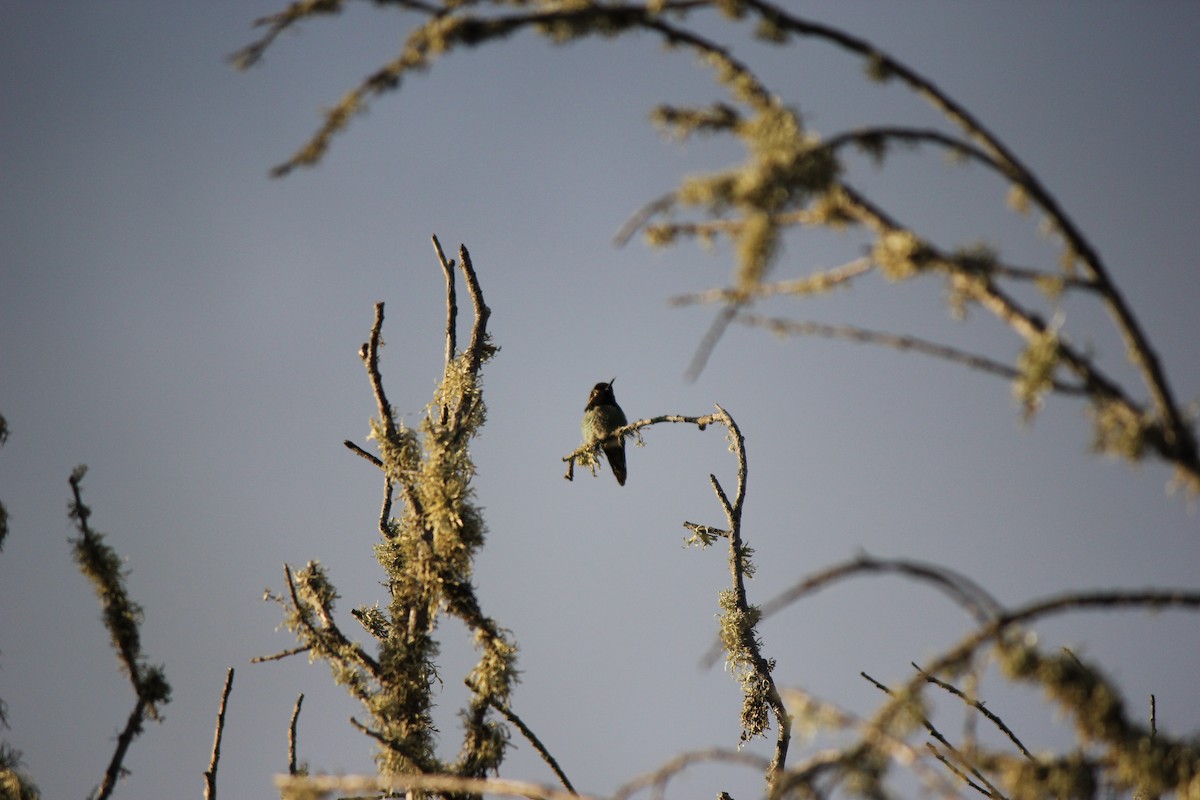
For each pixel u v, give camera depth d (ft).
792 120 20.84
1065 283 19.33
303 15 22.26
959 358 19.72
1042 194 20.01
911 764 19.51
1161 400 18.69
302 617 37.50
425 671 37.58
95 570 29.60
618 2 21.91
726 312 20.17
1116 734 20.93
